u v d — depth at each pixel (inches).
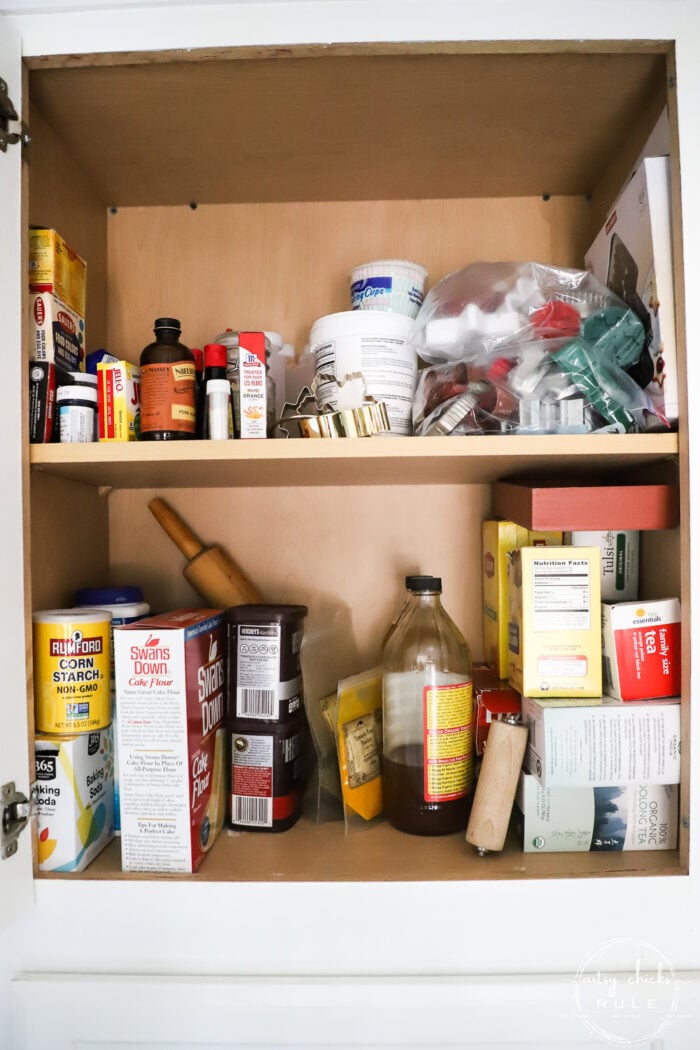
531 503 26.8
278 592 36.0
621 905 25.3
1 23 24.1
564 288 28.3
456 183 34.9
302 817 31.0
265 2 24.7
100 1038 25.1
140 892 25.4
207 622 28.2
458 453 24.8
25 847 24.7
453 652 30.3
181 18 25.0
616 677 26.6
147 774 25.8
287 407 29.5
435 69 26.1
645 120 28.7
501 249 36.3
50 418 26.3
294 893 25.2
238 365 27.7
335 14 24.7
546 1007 24.9
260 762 29.2
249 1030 25.0
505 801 26.6
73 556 32.2
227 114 28.9
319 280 36.4
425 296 32.2
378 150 31.8
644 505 26.6
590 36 24.9
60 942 25.5
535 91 27.6
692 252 24.6
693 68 24.8
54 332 26.8
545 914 25.3
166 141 30.9
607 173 33.6
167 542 36.3
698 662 25.1
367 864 26.4
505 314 27.9
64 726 26.0
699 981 24.9
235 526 36.2
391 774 29.9
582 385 26.4
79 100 27.8
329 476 31.9
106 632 27.1
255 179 34.2
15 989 25.3
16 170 24.7
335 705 31.2
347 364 27.8
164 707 25.6
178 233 36.5
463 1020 24.9
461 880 25.3
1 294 23.7
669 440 25.0
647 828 27.4
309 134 30.4
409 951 25.3
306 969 25.3
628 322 26.6
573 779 25.8
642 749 25.8
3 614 23.5
